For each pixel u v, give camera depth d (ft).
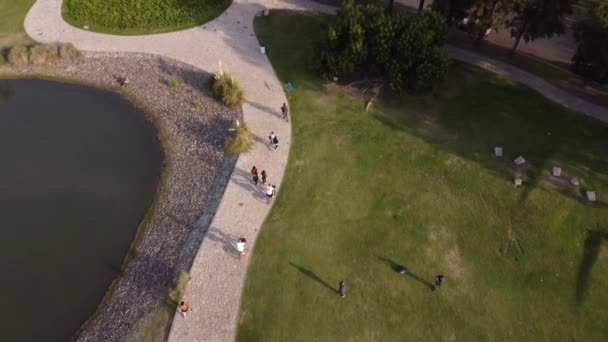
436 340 82.69
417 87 118.93
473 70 132.77
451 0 134.62
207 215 100.27
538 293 89.04
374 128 117.91
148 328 83.35
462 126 118.01
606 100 124.16
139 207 104.58
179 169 110.93
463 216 100.58
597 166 108.27
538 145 113.19
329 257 93.25
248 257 92.84
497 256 94.38
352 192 104.37
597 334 83.92
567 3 115.34
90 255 96.02
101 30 146.72
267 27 148.05
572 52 141.49
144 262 94.07
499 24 125.08
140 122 123.34
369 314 85.30
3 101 128.88
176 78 132.46
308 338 82.07
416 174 108.27
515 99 124.47
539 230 97.86
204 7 153.28
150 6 152.46
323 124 118.83
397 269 91.35
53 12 152.76
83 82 133.80
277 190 104.58
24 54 135.95
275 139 111.04
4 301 88.58
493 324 84.79
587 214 100.01
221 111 122.62
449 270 91.91
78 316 86.99
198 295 86.94
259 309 85.46
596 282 90.17
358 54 119.55
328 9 155.12
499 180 106.52
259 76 132.16
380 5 157.17
